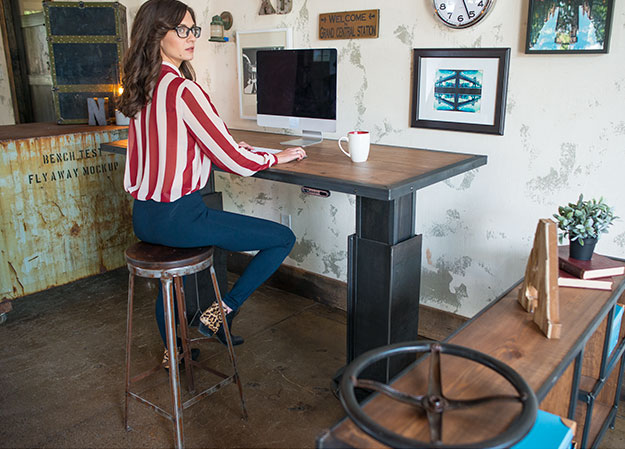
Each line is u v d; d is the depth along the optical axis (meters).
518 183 2.20
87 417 2.06
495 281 2.36
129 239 3.39
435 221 2.50
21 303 3.08
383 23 2.41
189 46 1.92
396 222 1.88
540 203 2.17
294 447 1.89
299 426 2.00
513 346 1.39
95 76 3.24
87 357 2.49
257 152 2.02
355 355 2.11
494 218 2.30
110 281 3.40
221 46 3.10
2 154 2.74
